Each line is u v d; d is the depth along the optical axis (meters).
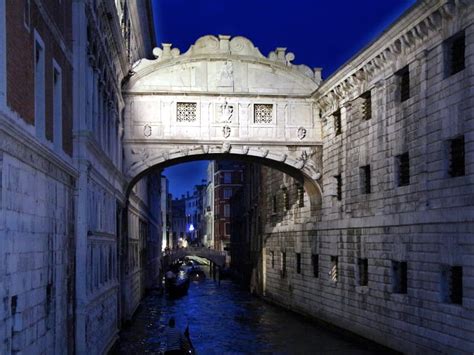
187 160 29.45
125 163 27.02
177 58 27.38
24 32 9.63
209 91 27.52
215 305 38.50
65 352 13.20
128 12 28.53
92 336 15.98
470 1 15.94
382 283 21.16
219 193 98.00
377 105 21.95
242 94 27.73
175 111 27.38
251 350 22.62
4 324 8.32
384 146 21.36
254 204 44.62
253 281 45.38
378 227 21.56
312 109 28.30
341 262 25.22
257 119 27.97
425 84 18.50
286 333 26.48
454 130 16.84
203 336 26.16
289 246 33.28
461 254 16.19
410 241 19.14
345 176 25.03
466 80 16.28
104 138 20.05
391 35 19.91
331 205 26.64
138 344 23.44
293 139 27.97
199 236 135.75
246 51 27.84
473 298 15.59
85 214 14.69
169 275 45.97
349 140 24.67
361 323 23.00
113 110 22.34
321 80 28.33
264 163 29.92
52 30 12.15
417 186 18.88
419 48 18.97
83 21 15.09
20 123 9.28
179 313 34.62
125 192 26.95
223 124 27.56
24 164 9.52
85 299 14.54
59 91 13.05
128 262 28.52
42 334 10.80
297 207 31.84
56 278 12.26
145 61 27.22
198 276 70.75
